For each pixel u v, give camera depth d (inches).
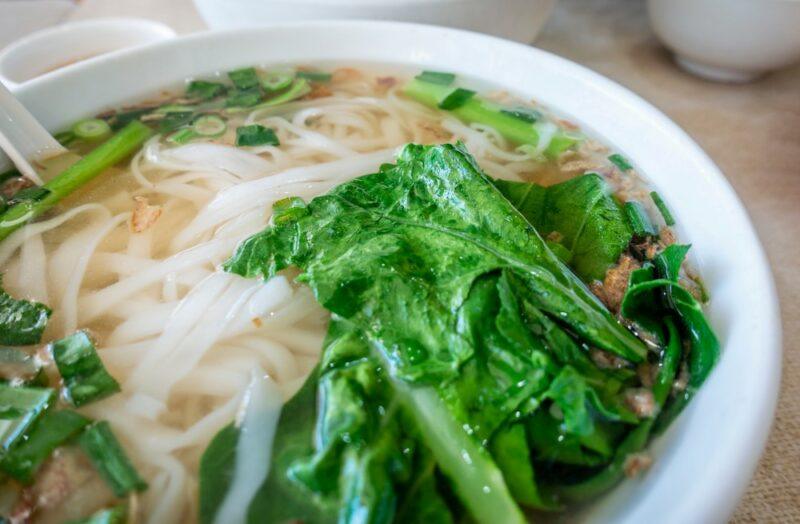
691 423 4.8
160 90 9.2
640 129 7.5
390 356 5.2
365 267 5.5
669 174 7.0
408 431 4.9
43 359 5.7
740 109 11.1
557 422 4.8
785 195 9.2
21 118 7.6
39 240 6.9
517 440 4.7
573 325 5.2
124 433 5.3
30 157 7.8
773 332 4.9
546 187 7.4
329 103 9.5
